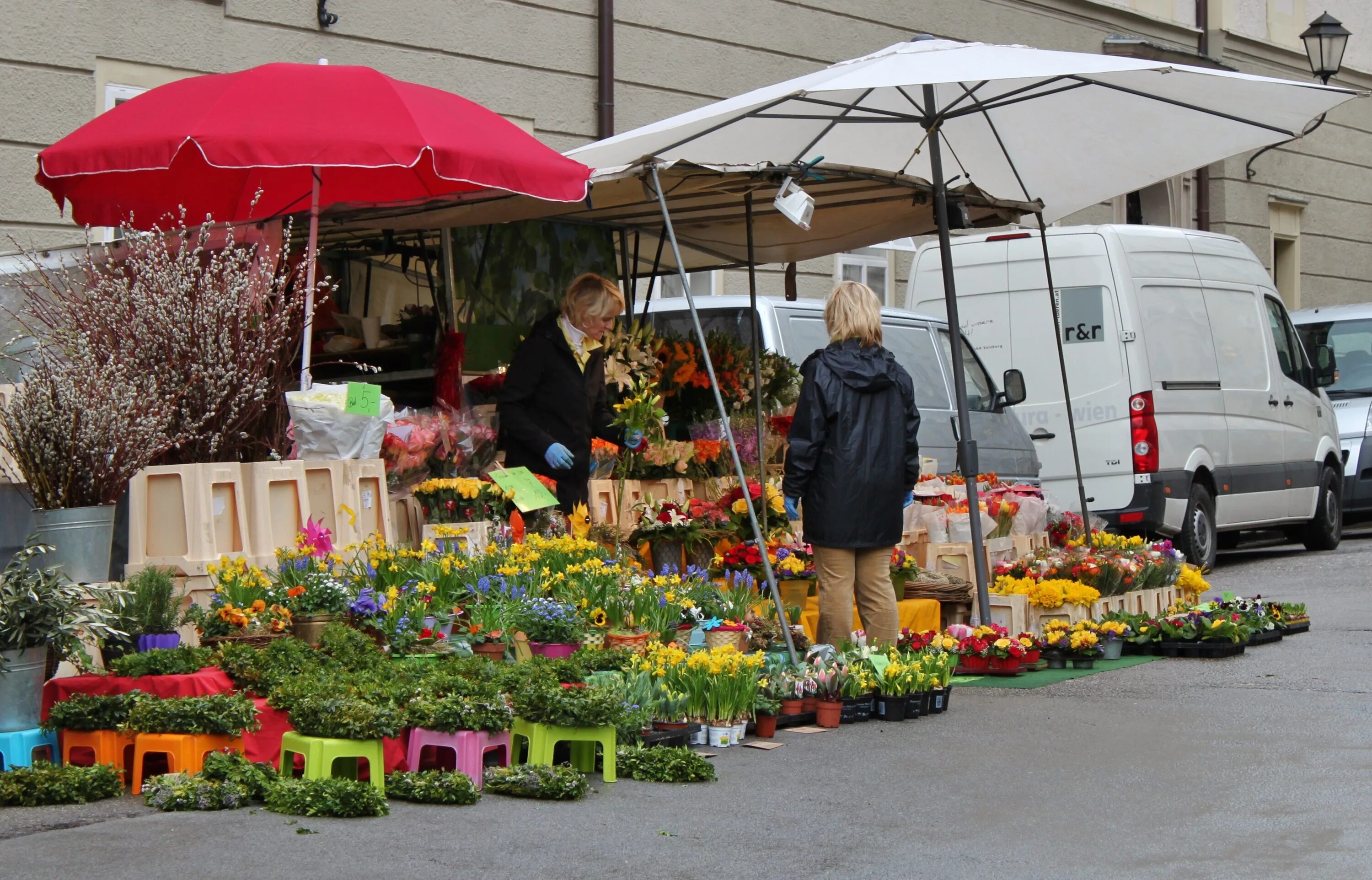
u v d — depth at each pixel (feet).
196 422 21.63
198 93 23.04
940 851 15.35
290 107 22.22
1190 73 25.93
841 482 23.73
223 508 20.83
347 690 17.21
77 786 16.49
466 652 20.07
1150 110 29.84
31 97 34.99
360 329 29.22
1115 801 17.52
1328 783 18.33
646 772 18.35
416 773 17.12
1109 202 70.69
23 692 17.49
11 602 17.25
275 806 16.21
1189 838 15.92
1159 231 44.83
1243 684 25.59
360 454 22.82
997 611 28.43
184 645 18.71
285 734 17.07
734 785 18.21
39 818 15.89
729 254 34.06
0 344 25.52
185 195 27.09
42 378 19.43
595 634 21.72
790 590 26.58
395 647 19.75
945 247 27.89
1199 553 43.83
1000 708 23.54
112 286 21.88
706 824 16.29
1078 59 26.16
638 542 26.84
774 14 52.90
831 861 14.98
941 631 28.81
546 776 17.21
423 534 24.06
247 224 24.48
